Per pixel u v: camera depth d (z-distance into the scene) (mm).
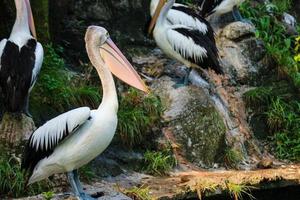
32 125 12000
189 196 12320
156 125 14539
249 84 16797
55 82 13484
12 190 11445
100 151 10438
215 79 16406
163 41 15391
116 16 16672
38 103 13156
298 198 13531
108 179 12844
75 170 10648
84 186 12203
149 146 14172
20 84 11539
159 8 15438
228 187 12602
